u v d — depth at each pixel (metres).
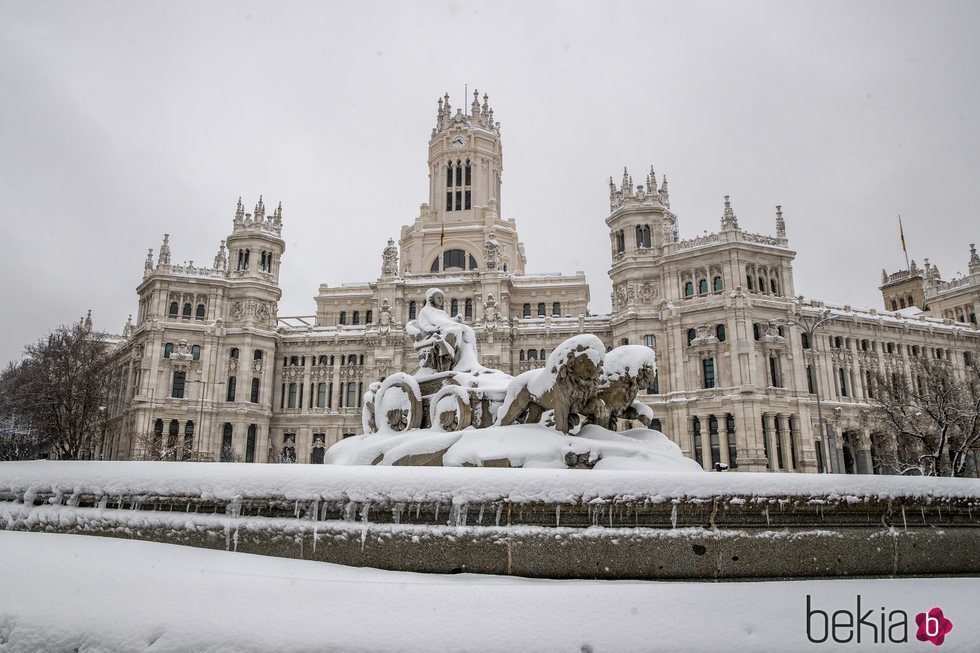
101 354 75.69
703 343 76.12
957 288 100.56
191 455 78.62
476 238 109.62
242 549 12.07
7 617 8.73
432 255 110.75
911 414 58.69
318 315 107.12
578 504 11.66
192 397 86.94
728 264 77.50
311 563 11.54
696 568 11.31
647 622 8.84
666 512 11.70
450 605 9.13
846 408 78.19
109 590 9.41
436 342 22.38
